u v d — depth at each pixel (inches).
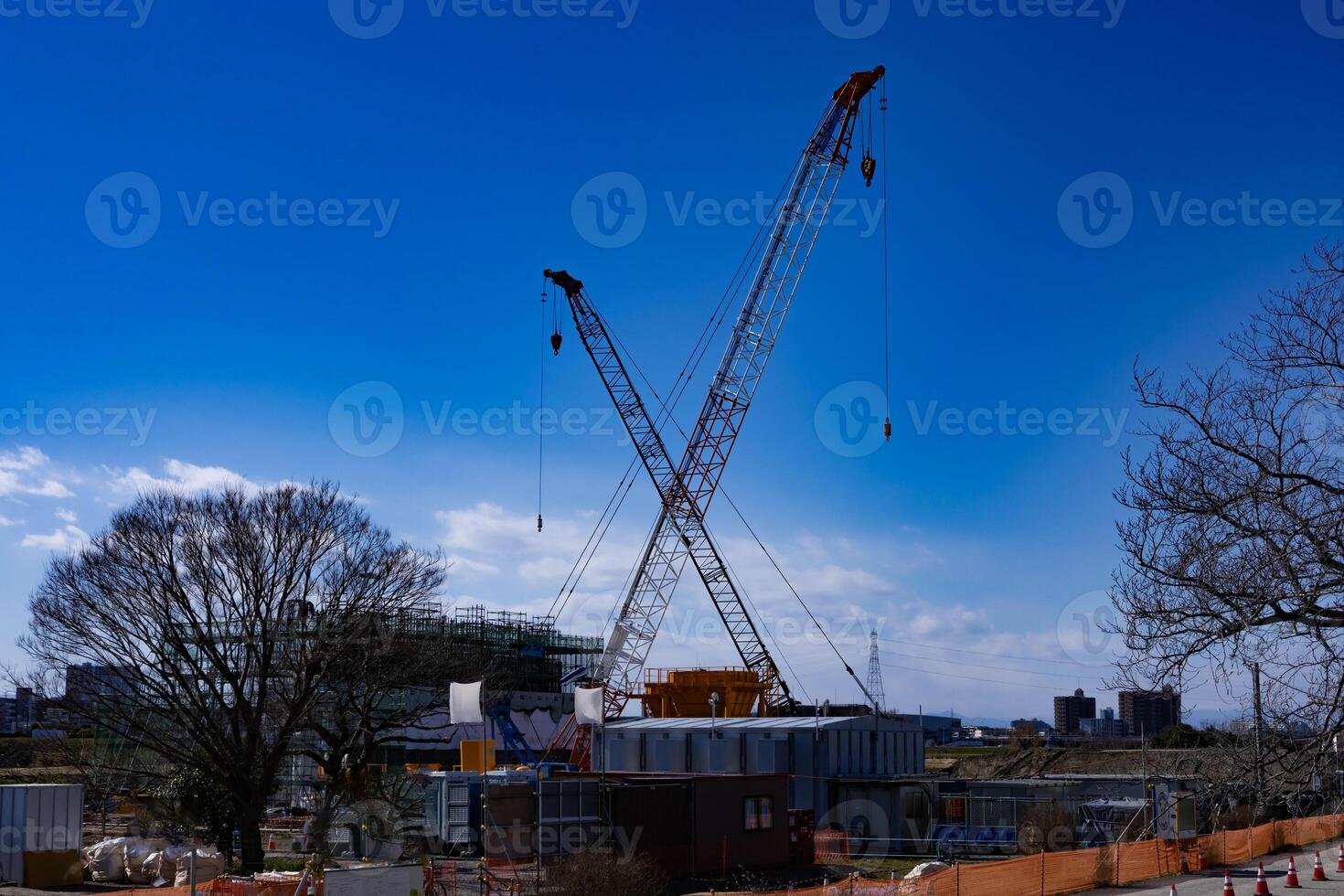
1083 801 1990.7
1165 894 1274.6
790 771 2274.9
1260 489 473.4
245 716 1802.4
